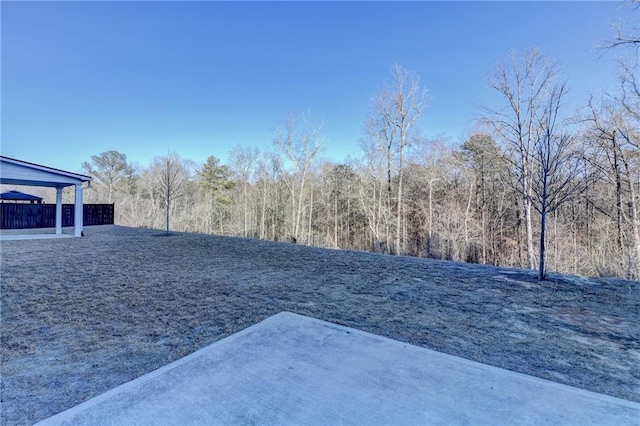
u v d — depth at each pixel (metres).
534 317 3.40
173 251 7.94
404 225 18.92
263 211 26.05
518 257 16.17
